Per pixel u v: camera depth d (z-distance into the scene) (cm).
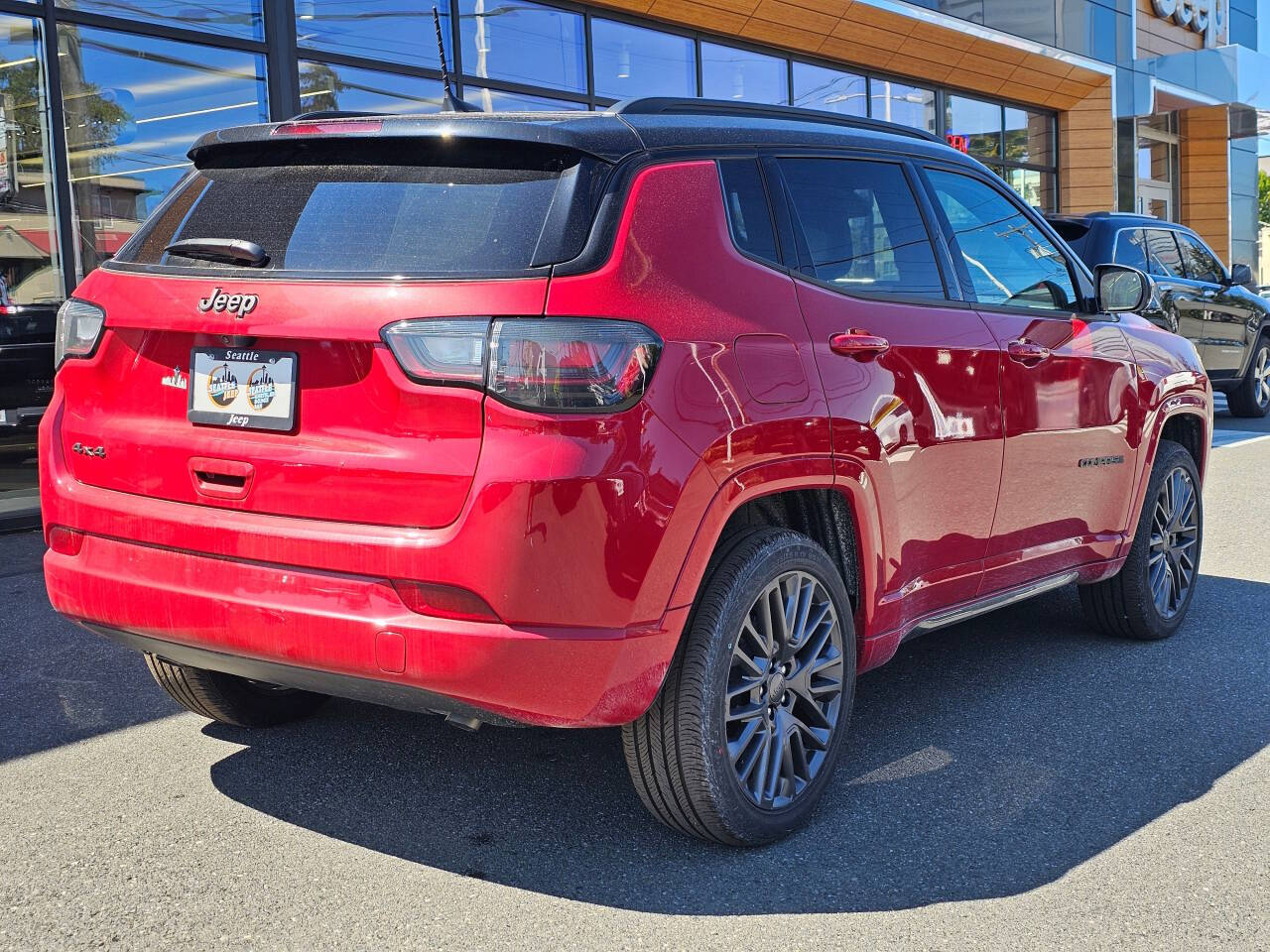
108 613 288
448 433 252
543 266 254
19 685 422
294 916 262
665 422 260
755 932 255
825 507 317
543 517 245
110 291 294
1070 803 321
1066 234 1024
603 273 258
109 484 293
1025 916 262
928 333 342
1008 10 1644
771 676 296
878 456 317
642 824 309
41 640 479
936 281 360
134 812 316
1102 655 453
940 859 289
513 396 247
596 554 250
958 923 259
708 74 1295
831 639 313
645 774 283
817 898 270
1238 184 2550
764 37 1319
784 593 299
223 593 270
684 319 271
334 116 298
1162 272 1074
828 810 317
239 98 900
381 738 368
